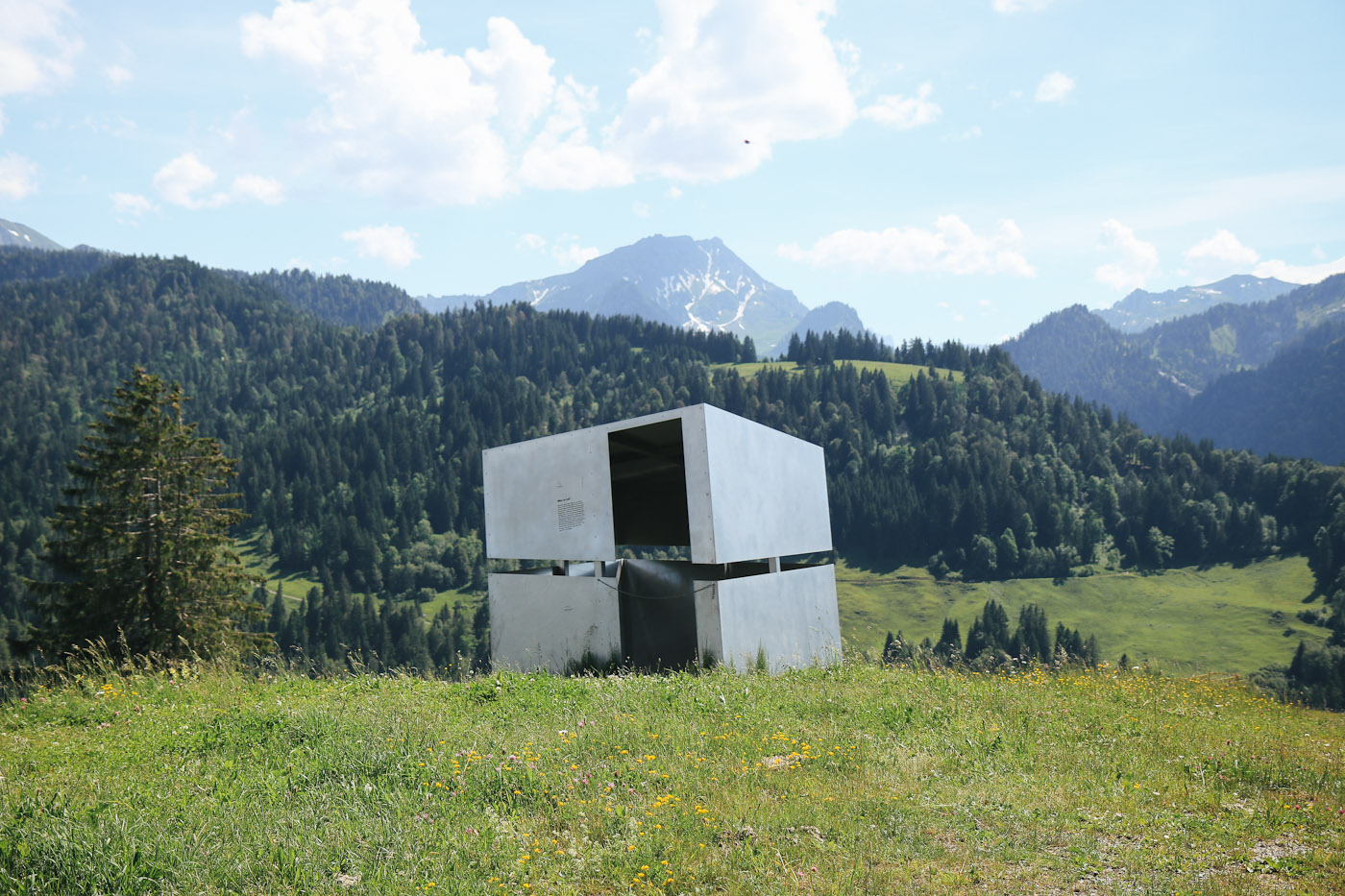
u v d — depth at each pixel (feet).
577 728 24.85
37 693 30.63
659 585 67.87
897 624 492.13
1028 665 43.62
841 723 26.89
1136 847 17.11
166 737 23.91
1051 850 16.93
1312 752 26.73
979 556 542.57
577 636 52.90
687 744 23.40
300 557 532.32
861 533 588.91
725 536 48.83
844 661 44.78
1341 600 447.83
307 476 628.28
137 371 126.00
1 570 418.92
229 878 13.80
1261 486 607.37
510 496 57.31
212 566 121.60
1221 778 22.65
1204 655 437.58
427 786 18.85
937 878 15.20
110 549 116.98
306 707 27.68
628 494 83.30
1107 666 43.88
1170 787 21.48
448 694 31.94
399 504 599.98
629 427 51.11
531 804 18.26
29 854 13.87
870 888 14.49
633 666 51.44
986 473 611.47
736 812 18.01
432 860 14.82
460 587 515.91
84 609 112.27
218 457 128.67
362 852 15.07
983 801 19.61
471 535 569.23
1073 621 488.02
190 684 32.50
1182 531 565.12
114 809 16.22
